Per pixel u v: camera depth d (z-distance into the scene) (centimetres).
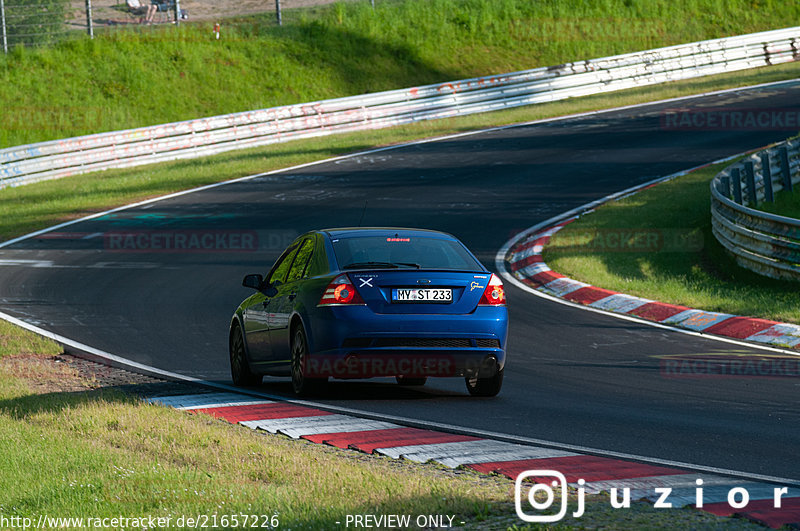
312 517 1803
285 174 11612
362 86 18162
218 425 2931
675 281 6209
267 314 3703
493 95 16175
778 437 2727
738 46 18575
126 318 5612
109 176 12156
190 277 6906
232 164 12356
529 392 3559
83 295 6378
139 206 10106
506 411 3197
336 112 14850
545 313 5516
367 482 2061
